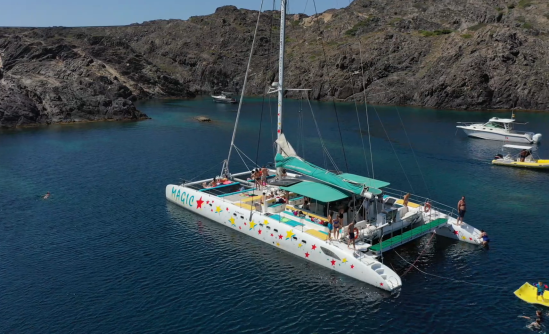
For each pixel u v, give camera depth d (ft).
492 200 134.10
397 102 431.43
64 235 107.86
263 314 73.87
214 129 279.49
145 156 195.62
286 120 325.21
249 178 135.54
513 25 473.67
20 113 295.07
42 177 160.66
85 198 136.26
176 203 129.49
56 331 69.97
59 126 292.40
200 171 169.37
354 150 212.43
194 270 89.25
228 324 71.31
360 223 93.97
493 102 388.16
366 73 471.21
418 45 470.39
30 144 225.97
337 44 558.56
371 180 100.83
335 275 86.48
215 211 114.73
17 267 91.25
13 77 364.58
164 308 75.92
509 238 104.99
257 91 568.00
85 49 503.61
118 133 262.47
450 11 577.02
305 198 101.96
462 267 90.33
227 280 85.05
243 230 106.83
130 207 127.75
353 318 72.69
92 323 71.92
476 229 102.83
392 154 203.00
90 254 97.19
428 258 94.38
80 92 336.90
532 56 391.86
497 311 74.79
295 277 85.92
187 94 545.85
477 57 396.78
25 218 119.34
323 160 190.60
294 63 548.72
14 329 70.64
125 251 98.48
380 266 84.33
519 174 166.30
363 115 352.49
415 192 143.23
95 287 83.05
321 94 492.54
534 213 122.42
